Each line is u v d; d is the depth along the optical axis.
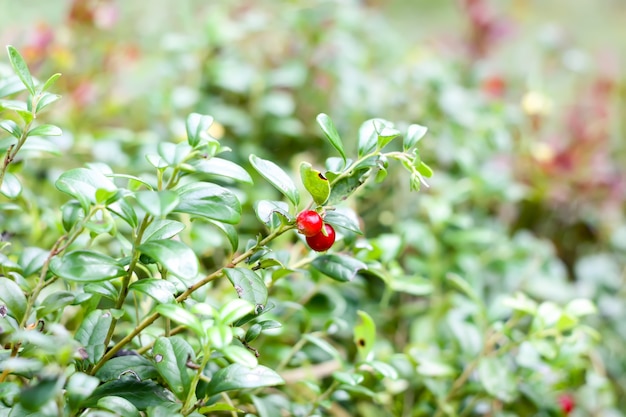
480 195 0.68
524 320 0.61
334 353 0.45
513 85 0.89
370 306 0.57
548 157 0.76
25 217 0.49
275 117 0.68
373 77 0.75
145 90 0.70
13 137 0.41
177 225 0.38
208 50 0.71
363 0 0.85
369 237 0.63
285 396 0.48
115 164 0.57
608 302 0.64
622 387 0.61
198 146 0.35
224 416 0.44
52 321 0.41
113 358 0.38
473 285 0.58
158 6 0.83
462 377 0.49
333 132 0.38
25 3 0.79
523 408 0.52
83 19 0.68
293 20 0.74
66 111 0.62
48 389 0.32
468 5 0.89
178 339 0.38
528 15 1.05
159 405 0.36
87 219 0.36
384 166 0.38
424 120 0.71
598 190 0.77
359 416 0.52
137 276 0.40
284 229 0.37
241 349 0.34
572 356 0.49
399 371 0.50
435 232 0.62
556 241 0.78
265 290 0.37
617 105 0.93
